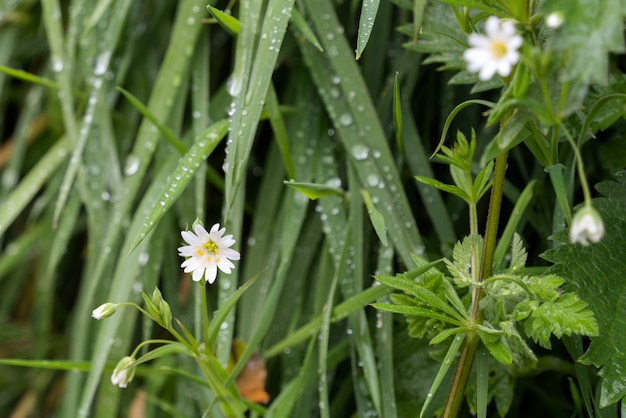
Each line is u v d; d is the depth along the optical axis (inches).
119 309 29.0
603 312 25.6
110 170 30.8
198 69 30.5
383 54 30.1
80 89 32.3
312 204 30.3
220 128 27.5
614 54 28.0
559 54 23.7
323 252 29.3
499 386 27.1
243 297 29.8
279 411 28.0
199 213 29.3
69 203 31.4
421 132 30.9
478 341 25.7
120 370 25.9
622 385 25.2
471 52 23.4
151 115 28.6
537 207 29.1
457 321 25.5
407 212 28.4
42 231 33.3
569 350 26.6
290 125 30.5
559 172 25.1
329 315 28.0
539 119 24.4
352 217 28.6
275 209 30.3
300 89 30.3
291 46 30.6
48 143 34.4
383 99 29.8
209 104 30.5
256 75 26.8
